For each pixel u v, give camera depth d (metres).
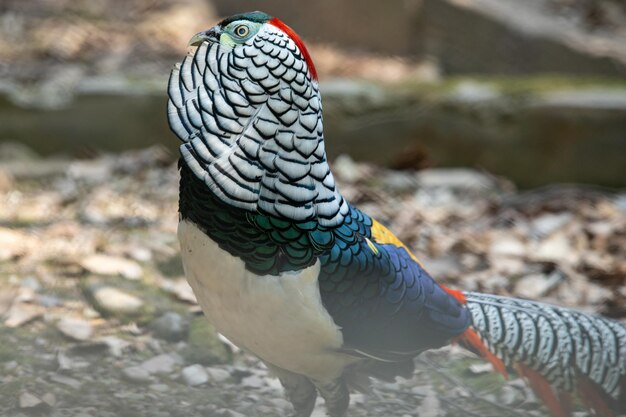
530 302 6.21
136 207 11.75
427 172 14.65
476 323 6.03
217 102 5.09
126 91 14.90
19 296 8.52
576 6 20.28
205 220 5.13
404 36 20.61
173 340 7.99
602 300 9.55
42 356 7.50
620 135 14.87
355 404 7.21
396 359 5.80
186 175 5.17
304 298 5.23
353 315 5.43
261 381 7.52
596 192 14.15
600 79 16.33
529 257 10.54
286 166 5.14
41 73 17.47
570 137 14.95
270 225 5.13
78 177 13.20
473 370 7.74
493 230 11.70
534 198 13.60
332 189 5.36
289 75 5.10
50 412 6.67
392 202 12.87
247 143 5.09
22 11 23.61
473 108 14.98
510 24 18.88
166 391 7.24
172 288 8.78
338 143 15.05
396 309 5.61
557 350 6.00
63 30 22.05
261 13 5.19
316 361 5.59
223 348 7.89
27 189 12.79
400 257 5.71
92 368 7.44
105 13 24.28
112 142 14.97
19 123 14.81
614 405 6.12
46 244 10.01
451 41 19.83
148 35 22.23
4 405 6.70
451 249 10.84
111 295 8.48
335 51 21.48
